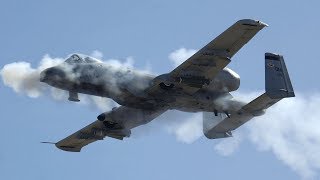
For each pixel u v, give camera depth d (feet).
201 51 321.73
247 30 311.27
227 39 316.40
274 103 355.15
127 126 366.43
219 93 350.43
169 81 332.60
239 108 356.18
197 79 333.83
